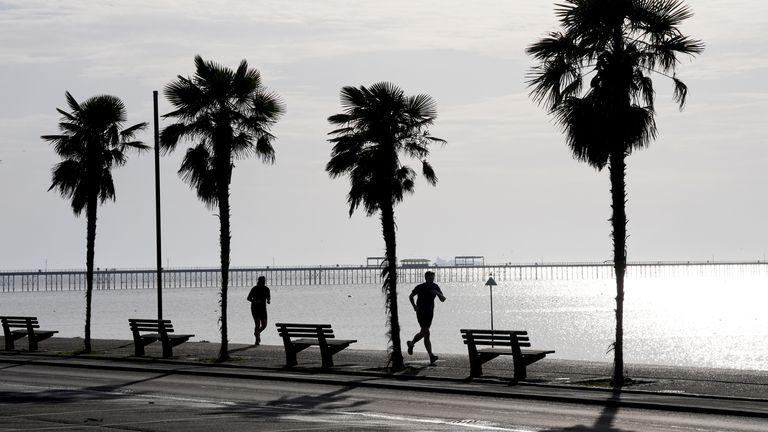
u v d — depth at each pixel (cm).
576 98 2550
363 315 14188
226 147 3528
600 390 2406
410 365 3103
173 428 1856
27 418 2023
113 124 3962
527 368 2931
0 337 4841
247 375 2947
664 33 2511
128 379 2933
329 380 2755
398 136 3173
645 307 17138
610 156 2561
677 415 2006
